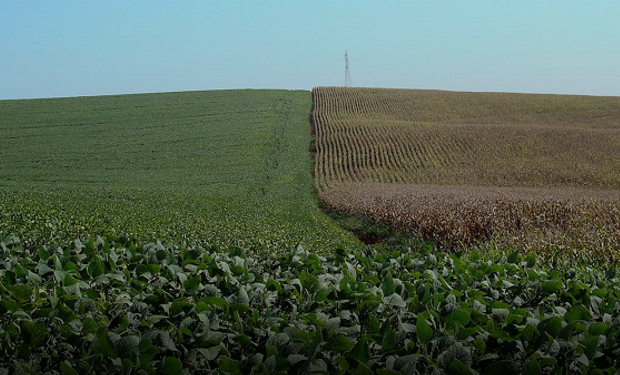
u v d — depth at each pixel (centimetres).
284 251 1305
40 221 1523
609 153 5428
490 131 6338
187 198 3541
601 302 492
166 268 599
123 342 339
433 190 3784
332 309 462
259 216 2738
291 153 5625
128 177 4662
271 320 411
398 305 445
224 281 512
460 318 411
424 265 645
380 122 7075
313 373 330
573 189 4300
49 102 8038
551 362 355
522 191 3862
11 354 365
